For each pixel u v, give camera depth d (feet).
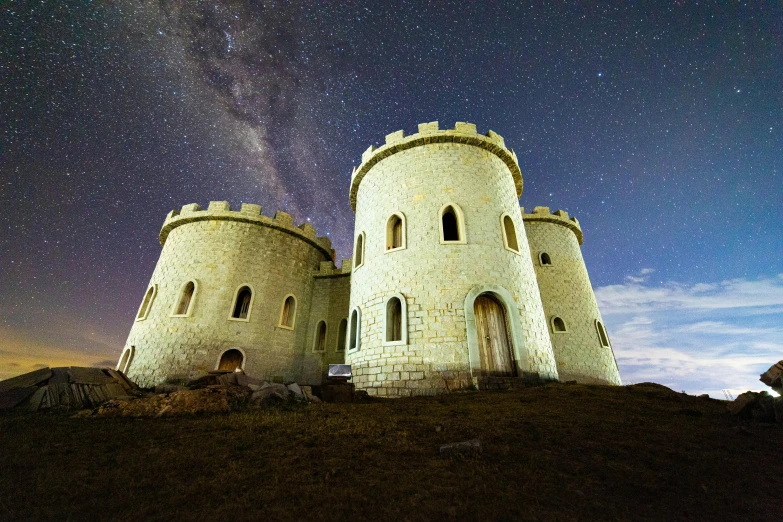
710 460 19.15
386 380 45.55
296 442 21.38
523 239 58.65
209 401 31.09
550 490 15.40
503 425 24.75
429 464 18.03
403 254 51.52
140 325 70.18
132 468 17.37
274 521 12.59
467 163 57.26
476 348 44.01
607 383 70.79
